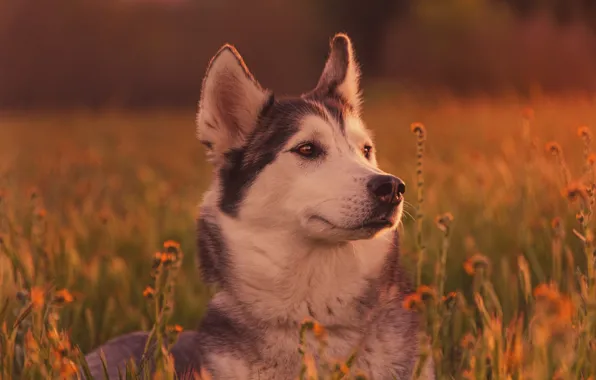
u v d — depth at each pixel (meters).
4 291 4.63
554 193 6.50
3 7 43.81
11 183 7.57
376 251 3.90
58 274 5.43
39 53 43.62
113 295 5.59
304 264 3.78
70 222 7.97
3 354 3.89
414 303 3.23
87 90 44.00
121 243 7.22
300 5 51.12
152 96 43.81
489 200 7.20
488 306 4.24
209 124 4.18
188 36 47.09
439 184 8.09
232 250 3.93
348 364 3.04
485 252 5.86
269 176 3.89
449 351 4.11
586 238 3.38
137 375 3.55
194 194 9.81
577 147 10.39
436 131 16.44
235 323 3.85
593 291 3.29
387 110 26.03
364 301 3.83
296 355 3.73
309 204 3.75
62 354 3.31
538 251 5.59
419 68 38.06
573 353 3.05
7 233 5.61
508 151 8.97
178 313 5.50
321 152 3.92
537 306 3.42
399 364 3.72
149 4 46.50
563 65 30.23
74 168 13.34
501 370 3.23
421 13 40.78
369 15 50.91
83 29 44.53
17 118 32.69
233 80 4.18
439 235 6.05
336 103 4.34
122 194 10.75
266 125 4.11
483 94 31.75
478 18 37.59
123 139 20.06
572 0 39.06
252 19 49.28
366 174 3.73
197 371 3.91
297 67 49.69
